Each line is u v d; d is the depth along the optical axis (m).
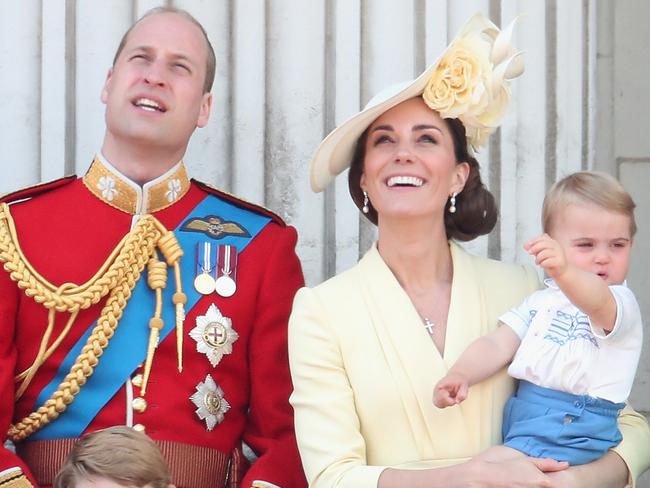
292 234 5.93
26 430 5.46
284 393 5.66
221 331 5.63
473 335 5.21
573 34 6.91
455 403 4.93
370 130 5.39
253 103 6.75
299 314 5.27
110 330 5.50
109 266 5.57
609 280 5.13
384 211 5.29
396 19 6.84
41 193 5.77
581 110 6.91
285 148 6.76
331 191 6.80
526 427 4.93
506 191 6.80
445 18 6.86
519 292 5.40
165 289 5.65
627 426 5.25
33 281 5.46
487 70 5.23
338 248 6.78
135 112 5.70
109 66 6.72
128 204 5.75
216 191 5.98
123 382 5.49
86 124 6.70
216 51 6.79
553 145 6.87
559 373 4.94
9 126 6.66
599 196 5.12
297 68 6.78
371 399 5.09
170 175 5.85
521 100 6.85
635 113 6.90
